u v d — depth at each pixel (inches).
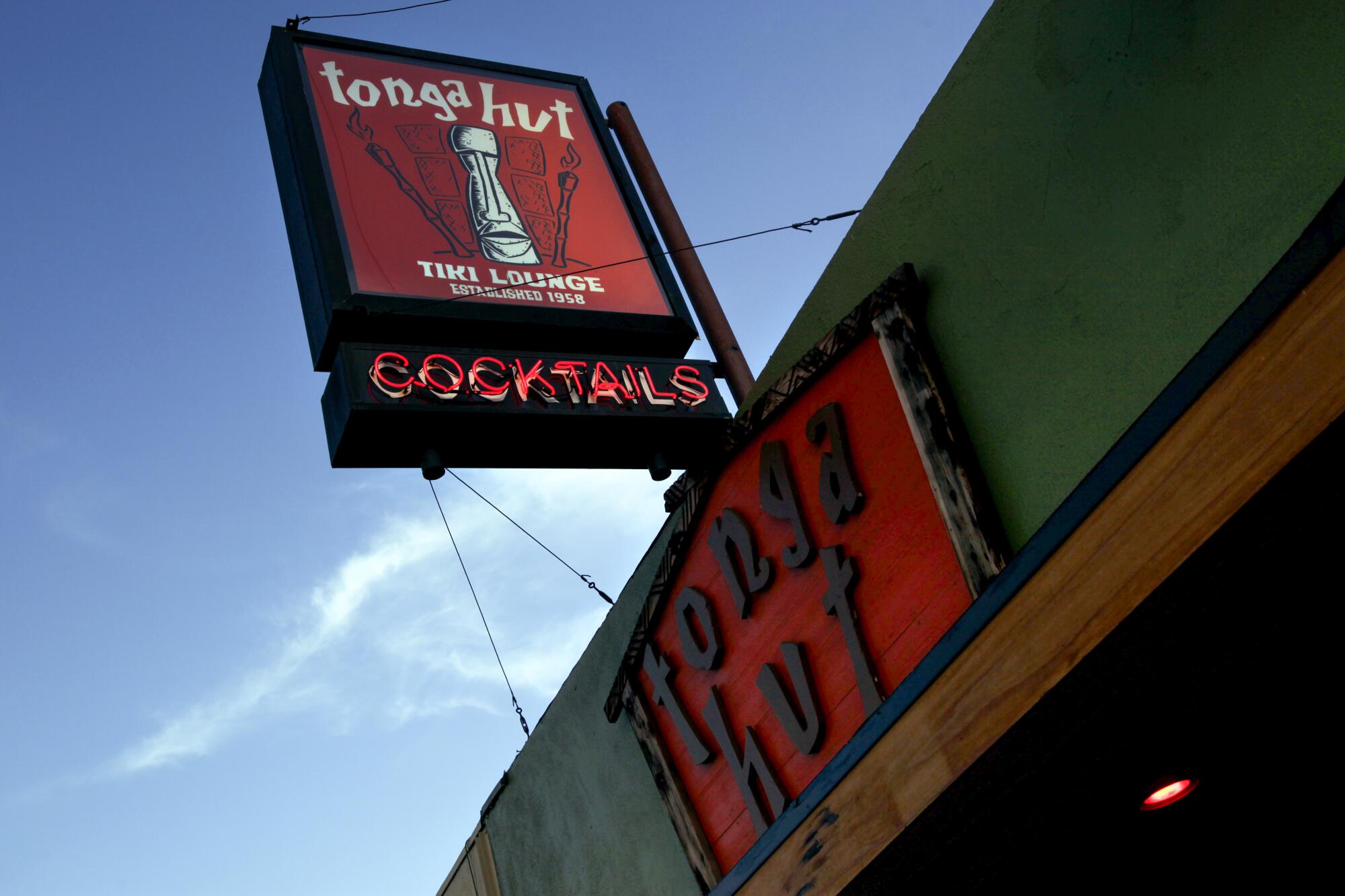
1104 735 171.5
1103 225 176.2
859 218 228.1
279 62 292.7
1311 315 131.6
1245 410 137.3
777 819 215.2
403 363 239.3
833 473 213.8
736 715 237.3
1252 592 149.0
